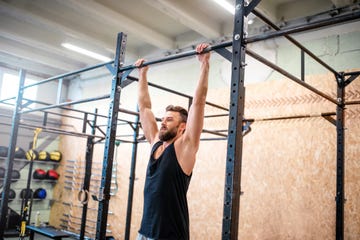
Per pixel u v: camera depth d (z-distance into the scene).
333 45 3.92
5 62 7.05
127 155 6.12
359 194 3.36
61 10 5.01
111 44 5.95
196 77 5.41
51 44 5.92
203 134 4.90
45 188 7.61
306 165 3.80
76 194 7.09
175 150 1.66
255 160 4.22
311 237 3.60
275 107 4.18
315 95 3.85
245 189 4.23
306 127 3.87
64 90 8.12
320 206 3.61
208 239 4.52
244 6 1.58
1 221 3.23
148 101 2.16
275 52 4.40
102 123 6.94
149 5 4.71
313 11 4.16
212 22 4.93
